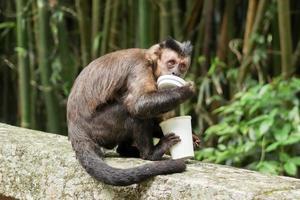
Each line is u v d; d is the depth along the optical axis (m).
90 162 6.64
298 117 10.24
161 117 7.73
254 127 10.46
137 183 6.32
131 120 7.28
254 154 10.93
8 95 16.97
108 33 14.05
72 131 7.23
